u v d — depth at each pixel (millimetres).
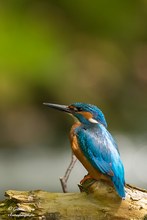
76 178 14000
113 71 23250
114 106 21906
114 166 6625
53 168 15508
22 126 19531
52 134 19422
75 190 13172
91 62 22734
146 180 15141
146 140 18734
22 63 19406
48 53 20125
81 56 22688
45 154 17328
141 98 22938
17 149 18281
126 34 23984
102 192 6164
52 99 20172
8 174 14852
